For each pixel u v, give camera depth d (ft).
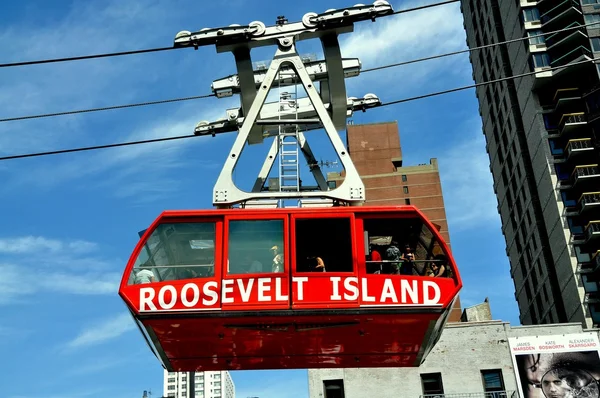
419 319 54.03
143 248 54.44
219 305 53.36
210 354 59.72
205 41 62.13
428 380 124.47
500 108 281.54
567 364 123.75
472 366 124.77
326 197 57.26
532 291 255.09
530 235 254.47
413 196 355.77
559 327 126.82
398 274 54.13
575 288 223.30
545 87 252.62
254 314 53.11
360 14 62.08
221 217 55.11
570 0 248.93
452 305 54.70
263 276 53.67
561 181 239.50
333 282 53.57
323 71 68.54
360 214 55.11
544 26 255.50
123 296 53.36
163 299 53.47
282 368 62.23
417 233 54.95
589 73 246.06
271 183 65.16
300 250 54.34
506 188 279.08
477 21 307.78
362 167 361.51
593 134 240.12
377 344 58.23
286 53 61.77
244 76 64.08
